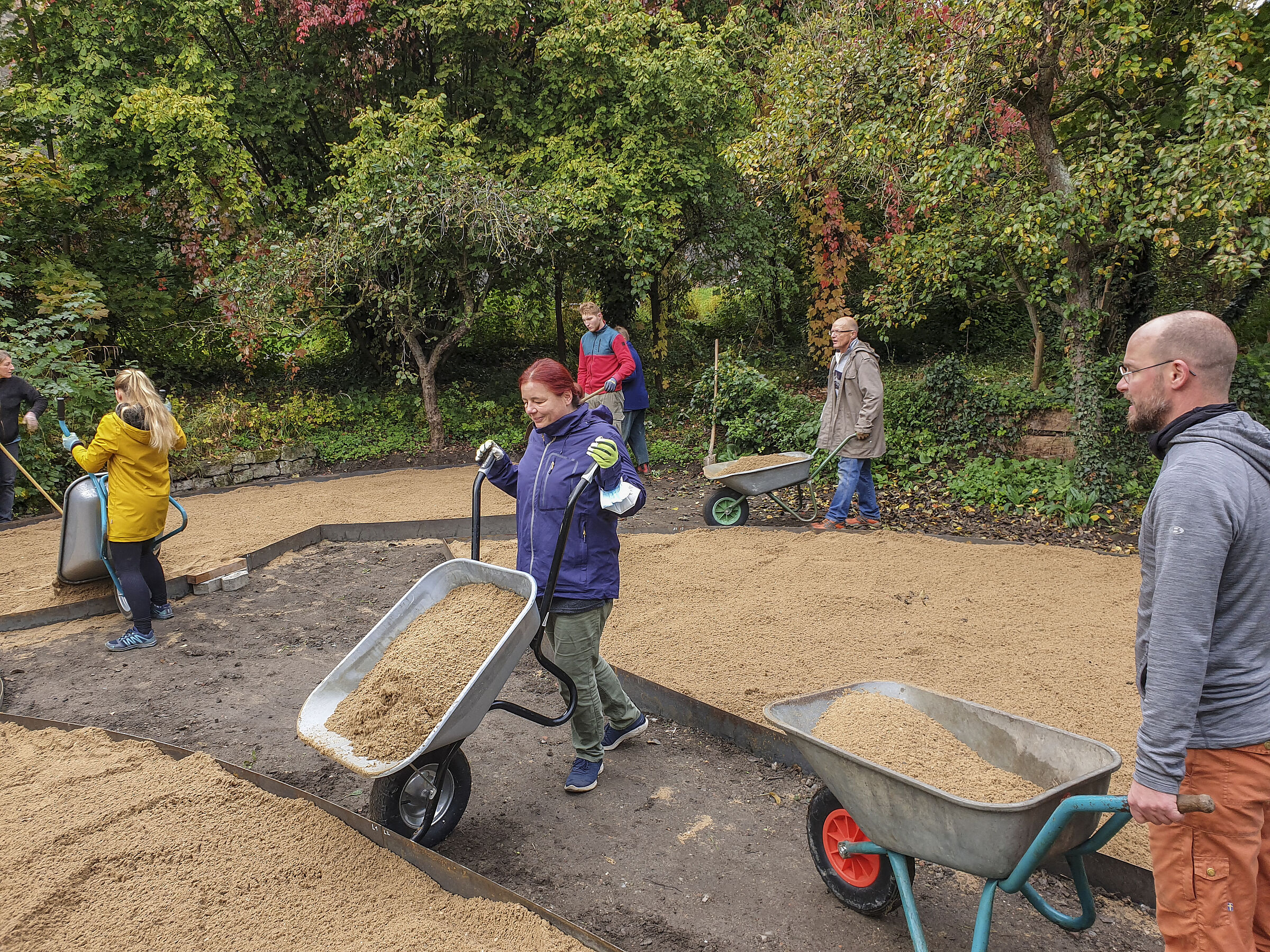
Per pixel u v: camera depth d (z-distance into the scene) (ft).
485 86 39.81
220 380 46.32
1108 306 32.37
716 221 41.81
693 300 61.31
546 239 37.04
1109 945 8.59
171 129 35.50
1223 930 6.23
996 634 16.01
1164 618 6.03
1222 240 20.39
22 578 20.80
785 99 27.68
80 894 8.88
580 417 11.19
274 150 41.24
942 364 31.04
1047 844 6.92
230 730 13.57
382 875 9.19
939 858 7.52
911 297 28.99
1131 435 26.76
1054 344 39.83
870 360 23.00
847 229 40.81
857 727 8.70
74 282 34.83
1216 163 19.86
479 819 11.12
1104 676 14.10
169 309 40.86
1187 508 6.03
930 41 25.08
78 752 12.04
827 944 8.71
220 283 35.83
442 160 35.06
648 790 11.76
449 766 10.47
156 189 40.68
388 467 36.09
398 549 23.72
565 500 10.96
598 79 37.06
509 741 13.32
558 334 47.96
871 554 21.29
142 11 36.73
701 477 32.58
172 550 22.38
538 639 10.43
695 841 10.54
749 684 14.11
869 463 24.27
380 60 39.24
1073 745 7.93
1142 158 24.40
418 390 44.57
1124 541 23.00
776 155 27.61
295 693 14.96
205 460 32.53
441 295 39.37
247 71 39.91
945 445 30.50
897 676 14.28
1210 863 6.25
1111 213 24.40
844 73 26.08
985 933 7.45
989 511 26.16
